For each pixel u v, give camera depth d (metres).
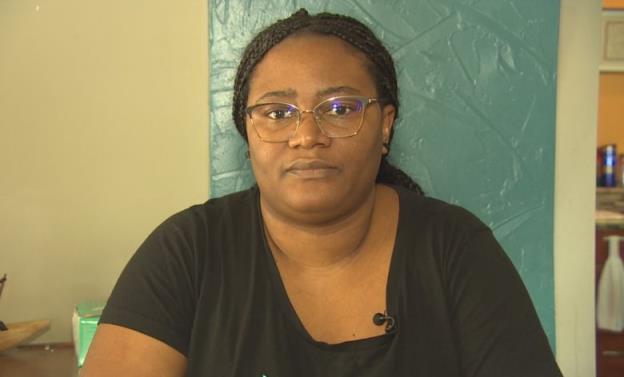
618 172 2.57
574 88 1.29
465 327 0.75
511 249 1.29
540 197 1.28
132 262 0.78
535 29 1.25
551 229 1.29
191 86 1.25
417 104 1.25
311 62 0.72
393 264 0.77
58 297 1.25
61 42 1.21
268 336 0.72
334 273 0.77
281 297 0.74
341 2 1.23
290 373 0.70
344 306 0.76
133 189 1.25
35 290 1.25
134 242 1.26
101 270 1.25
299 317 0.73
